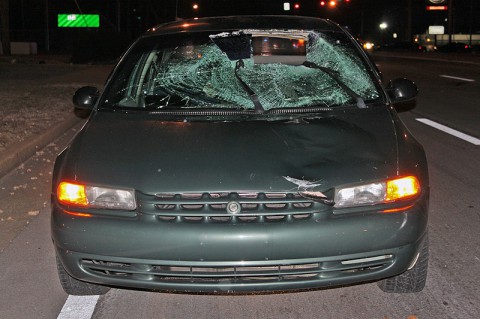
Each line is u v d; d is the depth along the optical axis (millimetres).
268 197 3395
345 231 3363
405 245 3463
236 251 3320
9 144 8320
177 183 3453
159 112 4422
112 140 3959
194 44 5059
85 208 3527
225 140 3875
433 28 97562
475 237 5180
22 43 46062
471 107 12852
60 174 3762
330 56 4965
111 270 3500
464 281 4305
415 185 3580
